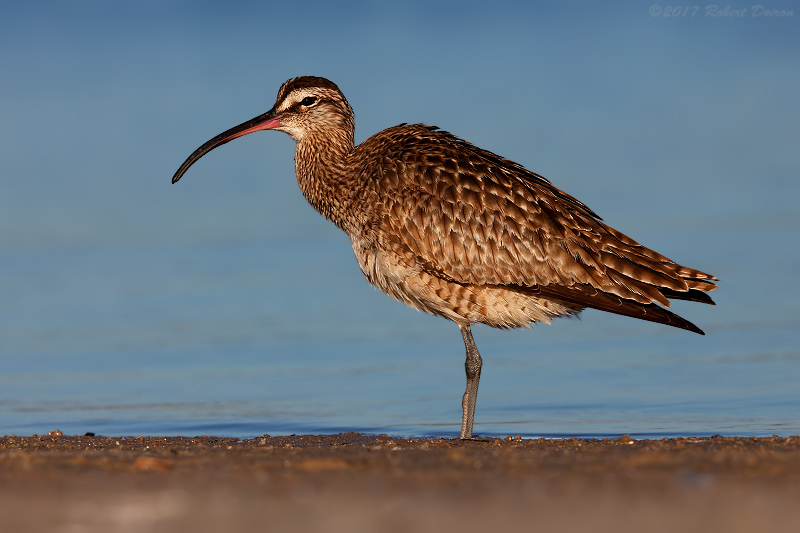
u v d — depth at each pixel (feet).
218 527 20.34
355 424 46.50
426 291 42.68
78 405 51.16
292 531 19.95
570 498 22.27
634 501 21.93
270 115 49.24
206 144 50.52
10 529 20.44
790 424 43.68
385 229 42.80
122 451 32.01
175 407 50.34
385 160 43.78
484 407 49.21
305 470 26.58
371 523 20.40
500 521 20.44
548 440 37.70
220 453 30.86
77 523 20.80
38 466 27.14
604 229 41.55
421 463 27.78
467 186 41.73
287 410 49.42
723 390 50.65
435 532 19.75
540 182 43.27
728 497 22.21
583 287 40.81
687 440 35.55
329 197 46.57
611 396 50.42
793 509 21.06
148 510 21.67
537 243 40.93
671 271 40.88
